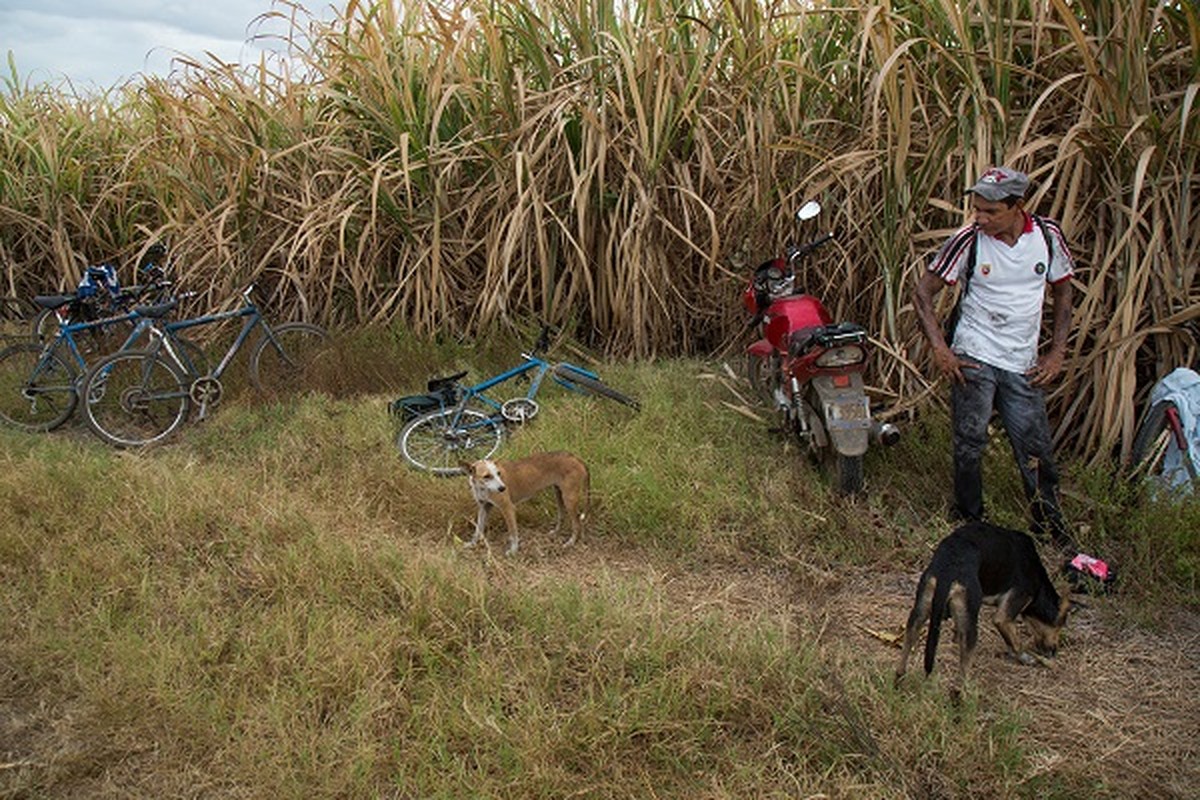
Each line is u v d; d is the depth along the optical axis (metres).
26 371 7.21
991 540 3.37
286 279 7.79
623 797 2.83
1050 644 3.64
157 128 8.36
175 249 7.94
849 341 4.68
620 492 4.91
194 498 4.67
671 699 3.18
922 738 3.04
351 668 3.36
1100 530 4.51
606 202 6.93
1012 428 4.53
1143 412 5.10
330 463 5.50
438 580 3.91
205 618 3.72
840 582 4.27
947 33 5.60
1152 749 3.12
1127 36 4.84
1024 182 4.21
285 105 8.02
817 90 6.39
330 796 2.83
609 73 6.88
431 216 7.29
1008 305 4.40
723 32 6.87
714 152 7.02
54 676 3.44
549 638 3.58
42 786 2.91
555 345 6.80
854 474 4.85
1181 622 3.93
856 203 6.02
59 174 9.51
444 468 5.50
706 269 7.07
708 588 4.25
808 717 3.11
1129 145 4.95
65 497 4.81
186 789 2.89
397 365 6.79
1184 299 4.95
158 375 6.89
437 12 6.91
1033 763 2.96
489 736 3.05
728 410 5.86
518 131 6.78
